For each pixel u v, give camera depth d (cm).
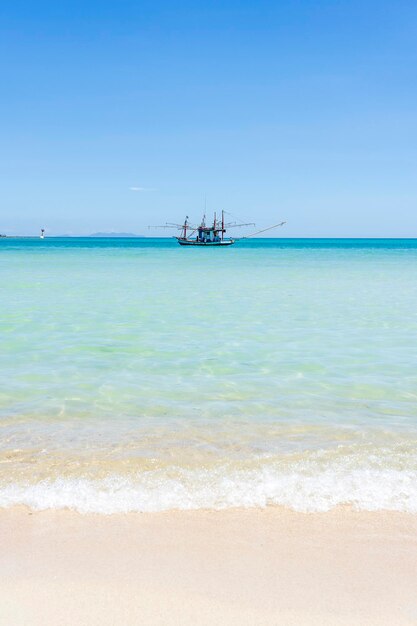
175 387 719
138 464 456
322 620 266
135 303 1579
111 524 353
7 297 1697
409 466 454
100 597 280
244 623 263
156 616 267
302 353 927
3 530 343
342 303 1608
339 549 326
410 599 282
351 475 434
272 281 2408
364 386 729
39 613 268
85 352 923
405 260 4725
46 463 456
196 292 1911
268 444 510
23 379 750
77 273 2850
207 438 526
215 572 303
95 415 599
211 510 373
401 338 1061
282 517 364
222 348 963
